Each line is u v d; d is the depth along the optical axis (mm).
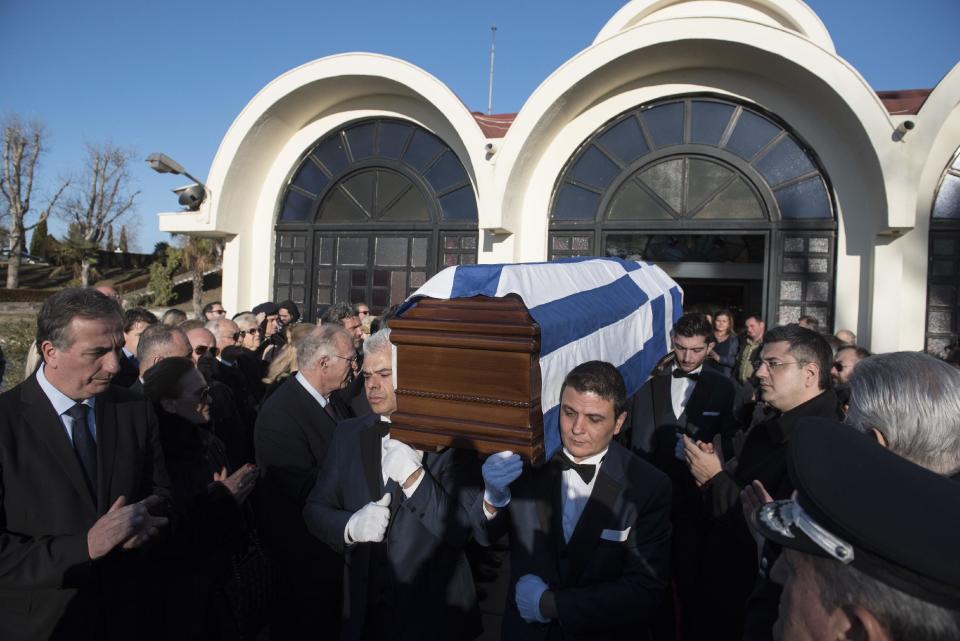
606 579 2109
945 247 6797
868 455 978
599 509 2127
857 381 1660
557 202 7945
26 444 2010
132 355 4059
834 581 916
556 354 2207
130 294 28547
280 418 3092
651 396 3604
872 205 6742
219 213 8430
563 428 2154
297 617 2893
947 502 867
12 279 32625
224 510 2551
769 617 1633
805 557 980
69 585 1896
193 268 27359
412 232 8508
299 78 7992
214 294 30562
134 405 2375
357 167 8742
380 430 2543
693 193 7480
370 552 2473
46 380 2115
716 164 7402
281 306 7359
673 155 7492
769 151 7234
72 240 33844
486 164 7426
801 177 7133
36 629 1939
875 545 844
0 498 1938
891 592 847
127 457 2252
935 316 6789
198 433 2812
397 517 2416
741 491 2322
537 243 7918
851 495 909
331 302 8875
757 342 6602
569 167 7906
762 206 7258
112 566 2184
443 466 2396
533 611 2027
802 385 2420
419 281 8469
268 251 9039
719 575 2559
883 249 6660
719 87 7289
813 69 6391
